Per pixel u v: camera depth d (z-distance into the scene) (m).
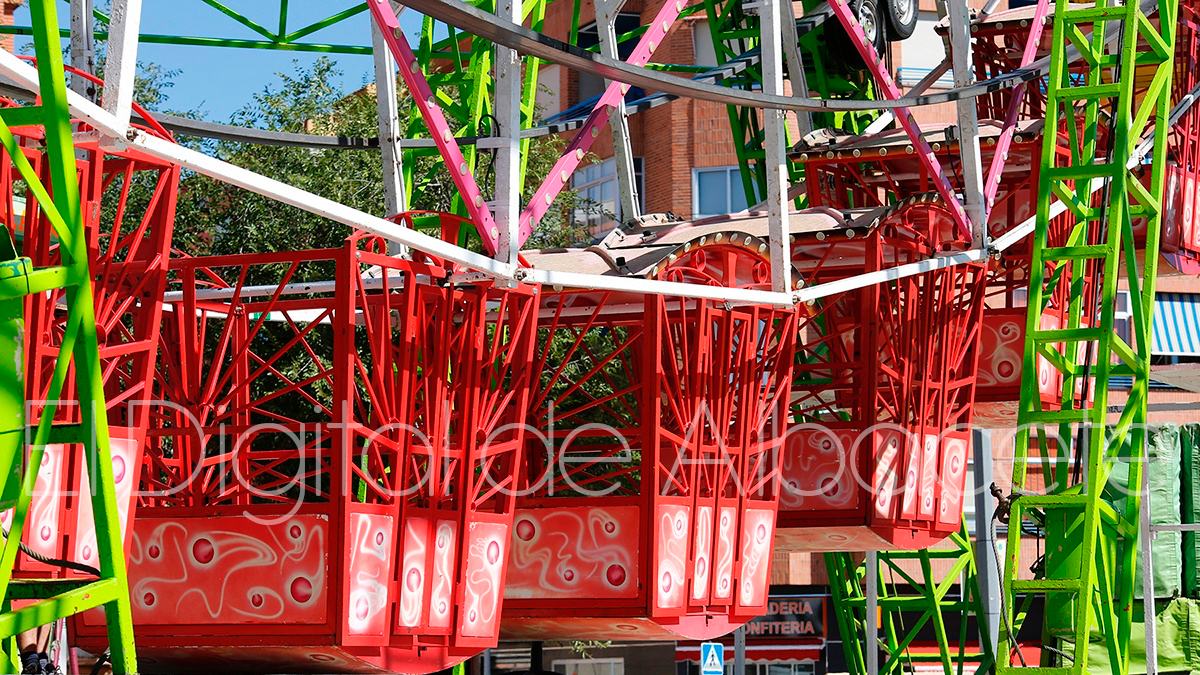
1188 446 23.89
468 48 24.83
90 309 7.92
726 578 16.45
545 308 16.92
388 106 16.73
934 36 38.19
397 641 13.38
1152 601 18.31
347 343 12.82
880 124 22.92
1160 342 37.31
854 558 25.62
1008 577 16.66
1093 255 17.16
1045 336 17.23
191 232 24.80
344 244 12.86
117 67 9.14
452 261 12.24
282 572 13.19
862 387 18.91
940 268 17.92
